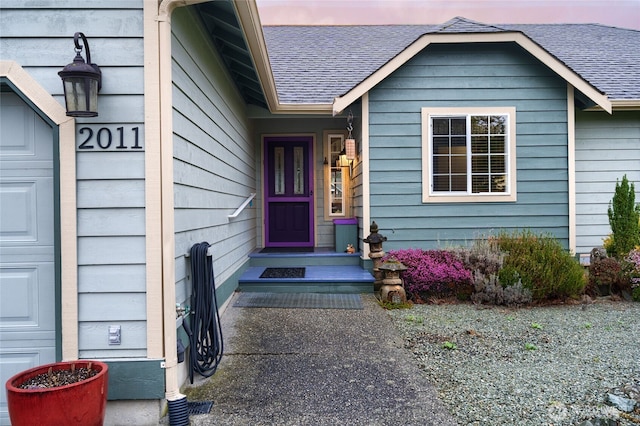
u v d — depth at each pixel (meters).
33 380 2.06
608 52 8.14
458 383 2.84
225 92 4.53
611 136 6.62
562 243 5.96
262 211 7.38
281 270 5.98
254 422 2.35
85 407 1.95
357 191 6.58
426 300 5.08
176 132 2.68
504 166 5.98
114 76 2.41
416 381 2.87
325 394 2.68
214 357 2.99
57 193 2.37
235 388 2.77
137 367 2.37
